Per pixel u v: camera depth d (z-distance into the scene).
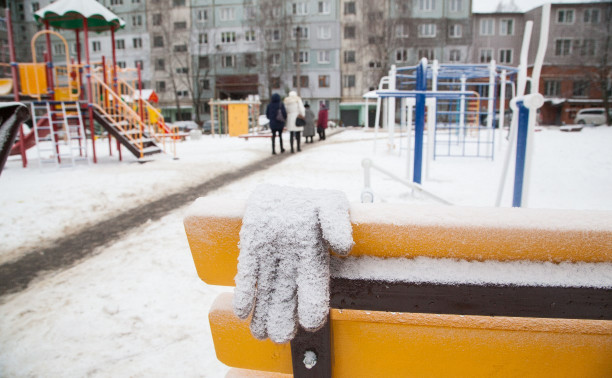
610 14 42.72
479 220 0.80
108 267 3.47
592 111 36.16
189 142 18.02
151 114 17.16
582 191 5.53
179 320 2.55
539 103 3.11
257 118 28.81
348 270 0.85
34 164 9.88
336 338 0.96
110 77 12.05
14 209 5.30
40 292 3.02
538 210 0.83
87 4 10.34
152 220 4.89
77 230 4.55
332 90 48.09
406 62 47.16
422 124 5.27
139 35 50.41
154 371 2.05
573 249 0.80
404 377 0.97
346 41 47.69
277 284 0.84
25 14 52.38
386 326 0.93
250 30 48.22
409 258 0.85
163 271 3.34
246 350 1.02
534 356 0.92
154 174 7.97
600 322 0.88
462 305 0.82
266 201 0.88
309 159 10.08
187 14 48.94
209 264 0.95
